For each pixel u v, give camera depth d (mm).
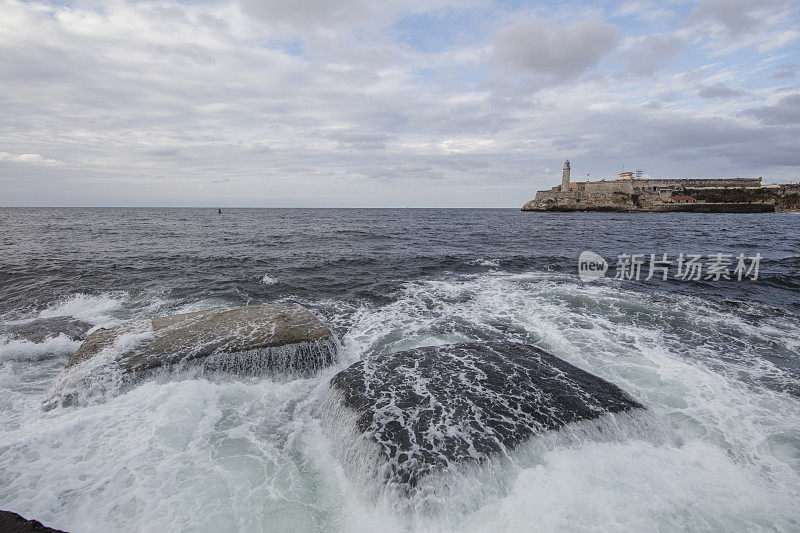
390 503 3750
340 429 4828
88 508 3668
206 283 13812
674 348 7898
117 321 9570
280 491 4012
